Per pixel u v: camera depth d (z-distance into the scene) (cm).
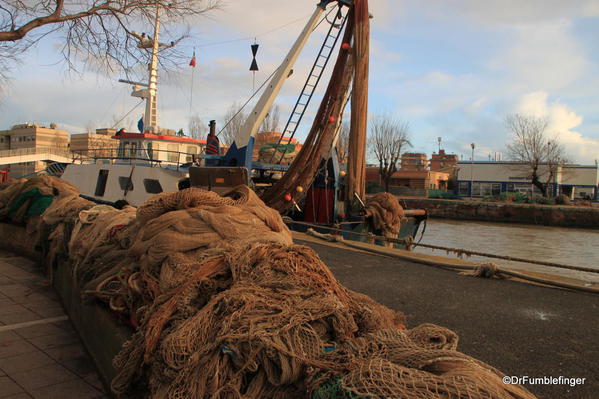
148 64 873
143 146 1525
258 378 192
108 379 318
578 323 430
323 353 189
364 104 1112
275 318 200
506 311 467
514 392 157
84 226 545
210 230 317
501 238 2983
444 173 6944
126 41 813
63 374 356
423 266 699
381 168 5506
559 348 368
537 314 458
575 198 5959
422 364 171
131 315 312
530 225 4103
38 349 406
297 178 1112
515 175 5869
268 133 1814
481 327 417
